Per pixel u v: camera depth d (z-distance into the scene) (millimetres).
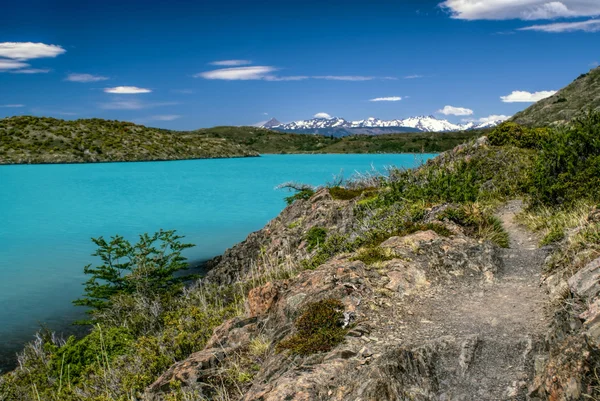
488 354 5156
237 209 45219
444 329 5691
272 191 60375
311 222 16797
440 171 14383
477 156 16188
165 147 143000
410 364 4914
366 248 9664
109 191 61906
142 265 17016
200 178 79750
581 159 11422
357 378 4668
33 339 14680
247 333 7164
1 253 27328
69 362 10094
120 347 10180
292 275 12047
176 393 6094
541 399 4289
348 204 16297
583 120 12391
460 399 4637
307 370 5027
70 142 128250
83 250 28094
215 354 6762
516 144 16500
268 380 5344
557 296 6035
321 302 6305
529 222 10336
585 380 3896
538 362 4699
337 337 5594
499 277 7500
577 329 4660
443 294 6930
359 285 6867
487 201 13094
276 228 19062
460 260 7891
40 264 24594
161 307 13156
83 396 7969
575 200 10148
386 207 13820
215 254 25938
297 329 6020
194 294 13805
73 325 15961
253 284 12609
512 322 5750
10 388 9281
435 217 10516
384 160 125438
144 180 76938
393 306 6406
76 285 20609
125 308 14234
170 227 35375
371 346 5324
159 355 8266
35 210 45781
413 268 7535
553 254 7621
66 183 72625
